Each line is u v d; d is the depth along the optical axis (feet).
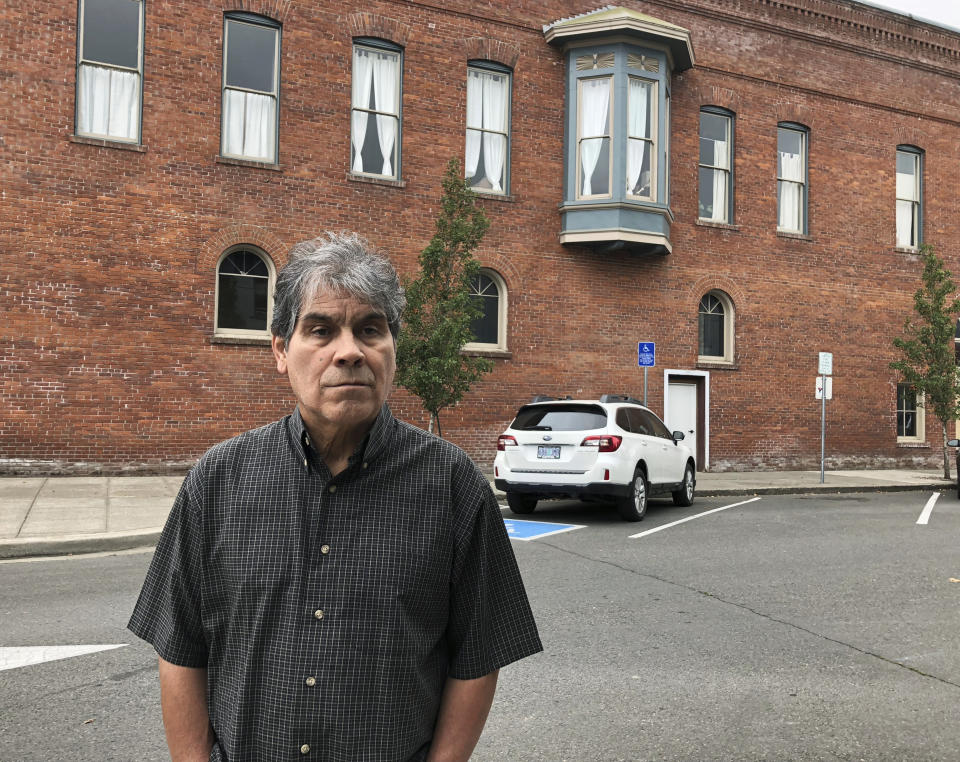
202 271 46.32
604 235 54.70
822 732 13.29
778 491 51.44
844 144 66.74
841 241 66.39
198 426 45.96
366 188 50.62
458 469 5.61
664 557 28.04
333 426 5.35
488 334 54.70
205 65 46.80
